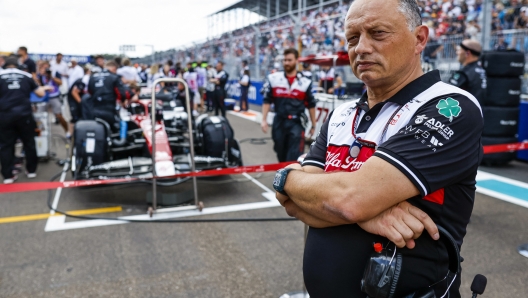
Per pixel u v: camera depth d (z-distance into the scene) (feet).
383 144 3.78
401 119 3.94
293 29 44.57
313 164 4.80
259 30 53.21
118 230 13.21
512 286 9.59
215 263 10.91
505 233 12.74
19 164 22.54
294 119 16.89
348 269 3.96
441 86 4.02
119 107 23.39
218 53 67.10
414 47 4.03
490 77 21.08
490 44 27.58
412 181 3.54
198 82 48.93
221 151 17.37
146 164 16.35
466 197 3.88
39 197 16.80
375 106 4.17
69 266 10.76
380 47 3.92
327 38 41.27
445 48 29.01
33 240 12.46
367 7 3.96
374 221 3.75
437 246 3.80
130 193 17.22
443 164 3.57
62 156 25.12
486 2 25.76
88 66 30.89
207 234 12.86
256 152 26.08
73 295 9.37
